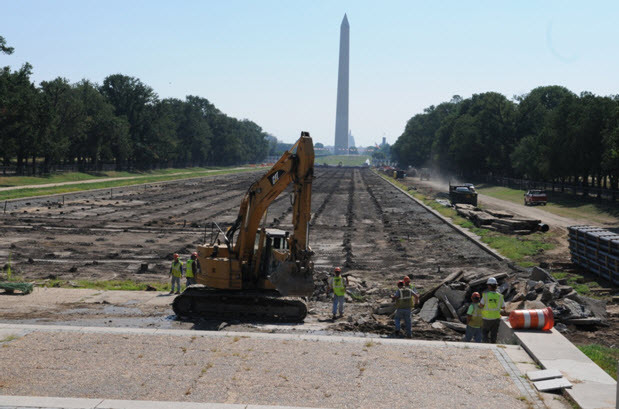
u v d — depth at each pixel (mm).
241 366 11875
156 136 145375
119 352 12641
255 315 19438
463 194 64188
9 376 11039
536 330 14094
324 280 24406
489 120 110938
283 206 63688
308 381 11078
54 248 34688
